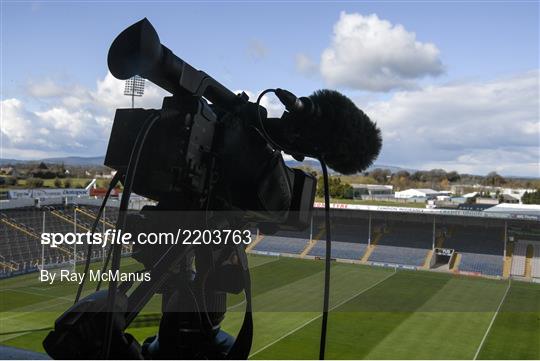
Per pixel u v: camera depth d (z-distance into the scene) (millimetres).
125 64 1465
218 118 1695
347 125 1653
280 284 25641
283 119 1694
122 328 1546
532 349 17219
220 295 1835
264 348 16375
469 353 16797
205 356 1808
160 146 1549
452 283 27953
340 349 16594
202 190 1618
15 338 16250
